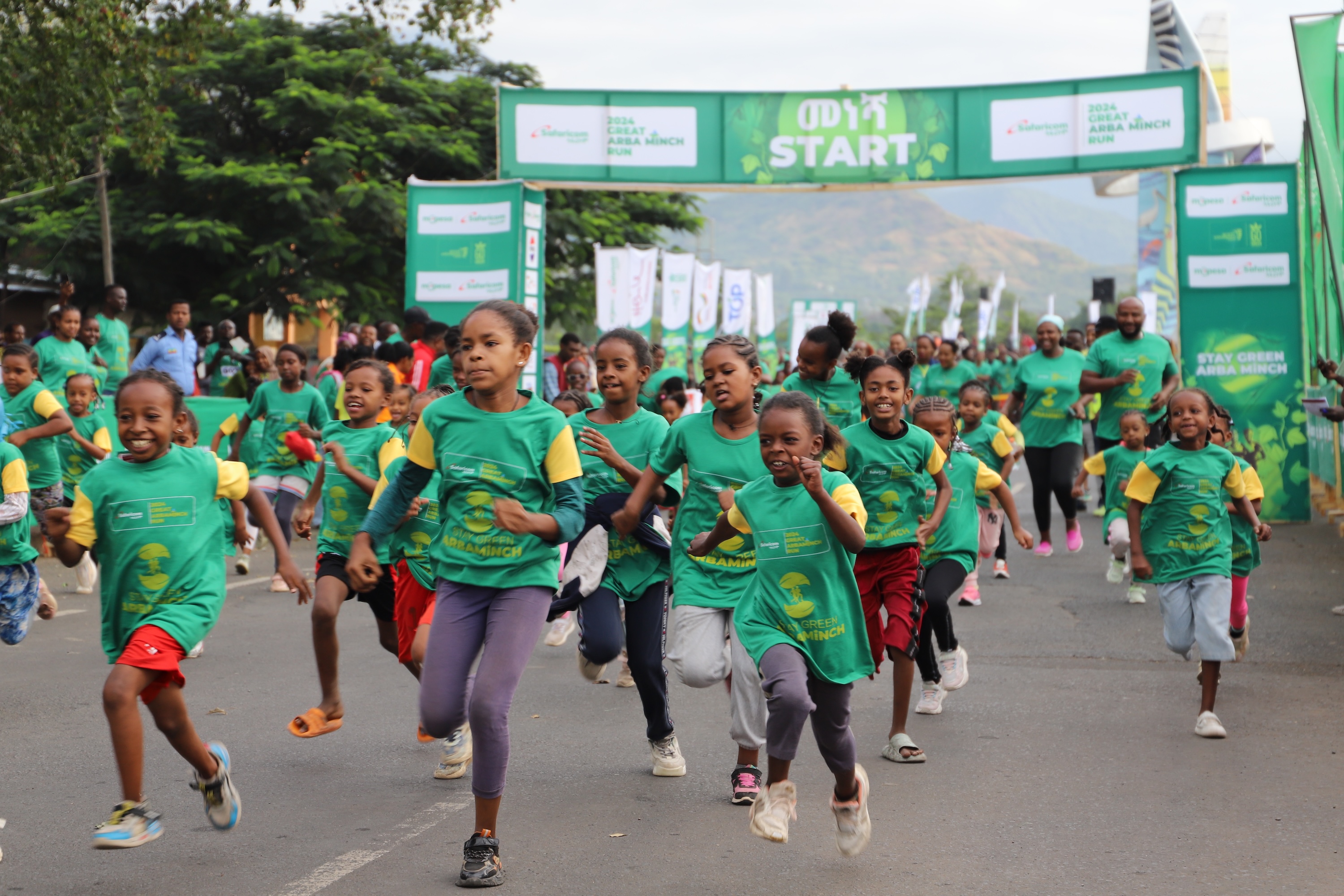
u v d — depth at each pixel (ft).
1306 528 45.47
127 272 81.76
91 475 14.33
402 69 95.86
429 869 13.85
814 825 15.51
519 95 49.65
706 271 88.63
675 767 17.56
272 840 14.82
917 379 49.57
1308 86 35.27
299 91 83.51
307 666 24.63
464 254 49.01
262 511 15.17
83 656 25.43
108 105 44.06
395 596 18.86
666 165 49.98
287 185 79.71
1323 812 15.89
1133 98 47.67
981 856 14.34
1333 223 35.37
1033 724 20.42
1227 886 13.39
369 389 20.06
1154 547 20.57
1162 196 88.17
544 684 23.56
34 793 16.61
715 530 15.03
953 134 49.39
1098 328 52.26
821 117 49.78
